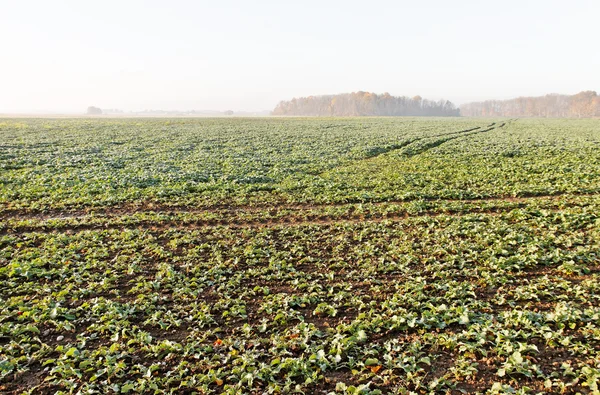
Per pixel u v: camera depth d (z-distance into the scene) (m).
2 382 6.87
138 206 17.45
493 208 16.59
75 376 7.02
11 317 8.66
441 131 57.38
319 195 18.89
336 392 6.68
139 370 7.12
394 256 11.81
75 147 35.19
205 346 7.73
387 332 8.17
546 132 55.34
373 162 29.03
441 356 7.47
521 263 11.00
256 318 8.87
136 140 42.66
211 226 15.00
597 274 10.38
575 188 19.00
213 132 54.56
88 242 12.82
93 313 8.83
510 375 6.92
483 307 8.92
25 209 16.47
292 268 11.06
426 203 17.28
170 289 10.05
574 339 7.77
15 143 37.19
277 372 7.03
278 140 43.94
